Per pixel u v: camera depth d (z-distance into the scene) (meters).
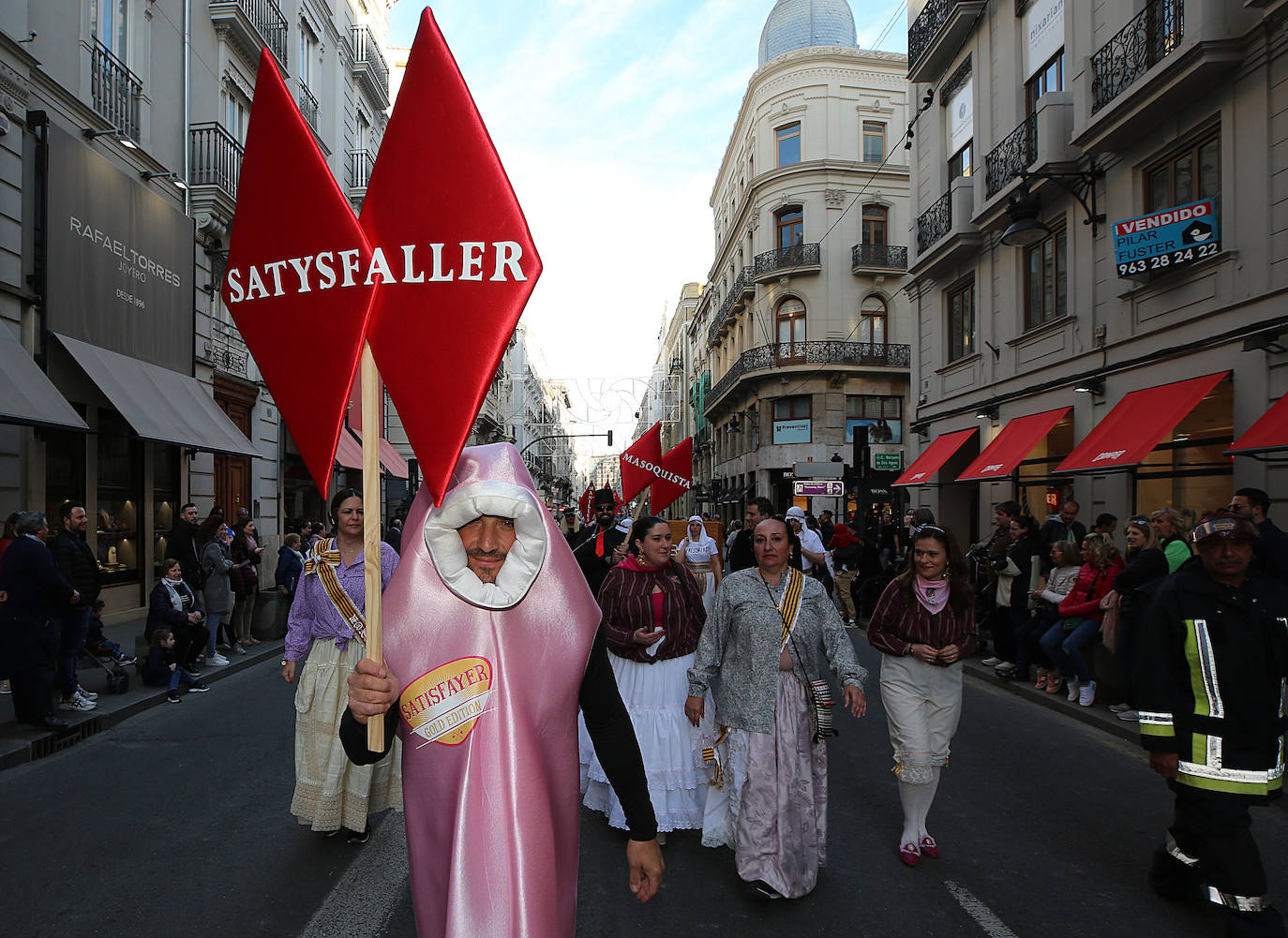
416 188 1.70
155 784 5.31
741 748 3.70
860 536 14.25
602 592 4.61
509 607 1.74
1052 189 12.68
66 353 11.05
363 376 1.71
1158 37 10.15
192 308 14.19
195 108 14.84
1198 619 3.15
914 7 18.19
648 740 4.44
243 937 3.33
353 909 3.56
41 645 6.17
